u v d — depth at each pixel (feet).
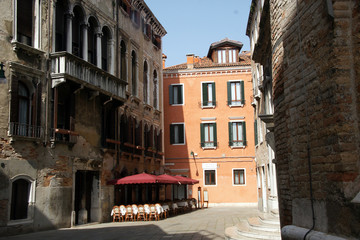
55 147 56.90
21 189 51.52
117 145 76.64
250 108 120.67
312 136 20.39
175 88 124.77
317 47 19.51
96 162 67.31
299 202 22.57
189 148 121.49
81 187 66.13
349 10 17.61
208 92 123.13
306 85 21.09
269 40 35.01
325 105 18.69
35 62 55.16
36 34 56.08
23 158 51.39
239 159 119.14
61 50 61.82
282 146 28.99
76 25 66.59
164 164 113.60
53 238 46.42
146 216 70.95
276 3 26.89
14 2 52.65
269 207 69.00
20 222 50.11
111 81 72.28
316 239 18.86
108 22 76.79
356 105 17.11
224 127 120.98
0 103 49.26
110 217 71.67
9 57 51.26
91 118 67.36
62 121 60.54
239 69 122.11
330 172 18.31
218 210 98.73
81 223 64.18
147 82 100.63
